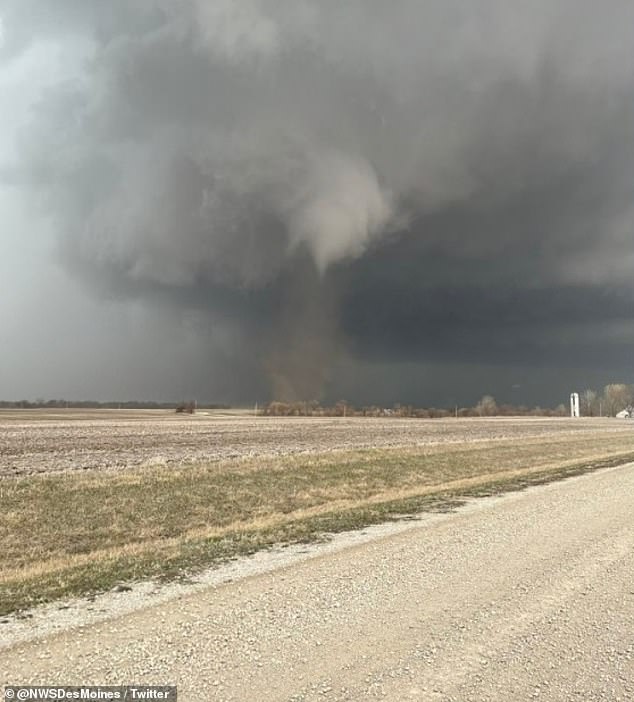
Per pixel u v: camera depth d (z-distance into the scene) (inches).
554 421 5049.2
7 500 739.4
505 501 679.1
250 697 196.9
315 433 2306.8
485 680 210.7
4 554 544.7
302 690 201.8
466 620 272.2
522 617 277.1
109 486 854.5
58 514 698.2
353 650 236.2
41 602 307.9
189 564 388.8
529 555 401.4
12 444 1515.7
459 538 462.0
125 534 634.8
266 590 320.5
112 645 241.6
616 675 216.2
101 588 333.1
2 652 236.2
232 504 816.3
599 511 593.3
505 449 1708.9
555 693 201.6
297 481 1009.5
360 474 1127.6
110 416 5792.3
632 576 349.1
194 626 263.1
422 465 1293.1
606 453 1669.5
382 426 3176.7
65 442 1619.1
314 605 293.3
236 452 1376.7
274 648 237.8
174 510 757.3
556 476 970.7
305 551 422.9
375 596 308.3
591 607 292.4
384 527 518.3
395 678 211.5
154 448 1471.5
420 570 362.0
